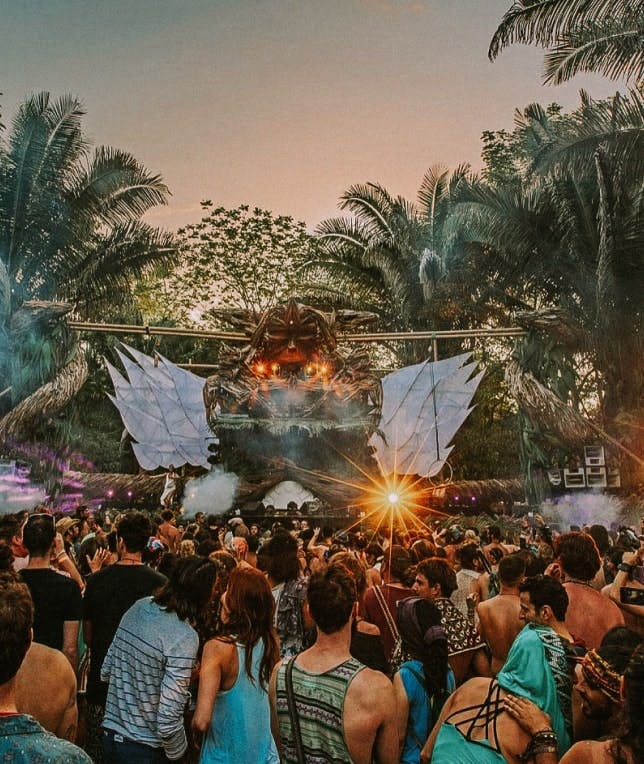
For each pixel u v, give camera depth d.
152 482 41.66
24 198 37.53
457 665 6.29
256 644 4.93
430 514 41.22
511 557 6.69
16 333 35.19
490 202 37.03
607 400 34.53
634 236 31.05
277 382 40.94
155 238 41.19
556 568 6.66
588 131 30.03
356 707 4.02
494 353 54.91
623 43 24.33
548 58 25.14
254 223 57.78
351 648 5.84
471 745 4.04
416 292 46.12
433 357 47.22
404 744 5.04
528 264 38.31
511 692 4.20
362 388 41.22
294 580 7.32
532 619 4.95
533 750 3.96
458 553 9.16
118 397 44.81
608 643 4.13
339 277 48.56
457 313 44.34
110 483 40.97
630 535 11.62
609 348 33.56
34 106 38.22
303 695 4.09
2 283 34.78
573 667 4.73
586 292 36.12
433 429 44.34
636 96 29.14
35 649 4.72
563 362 37.59
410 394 44.78
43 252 38.44
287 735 4.11
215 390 40.97
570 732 4.60
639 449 33.66
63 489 39.50
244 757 4.80
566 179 34.12
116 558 8.98
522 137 44.88
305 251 57.53
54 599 6.02
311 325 41.19
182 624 5.20
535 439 38.28
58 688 4.70
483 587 8.62
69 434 37.34
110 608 6.32
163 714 4.94
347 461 41.91
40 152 37.66
